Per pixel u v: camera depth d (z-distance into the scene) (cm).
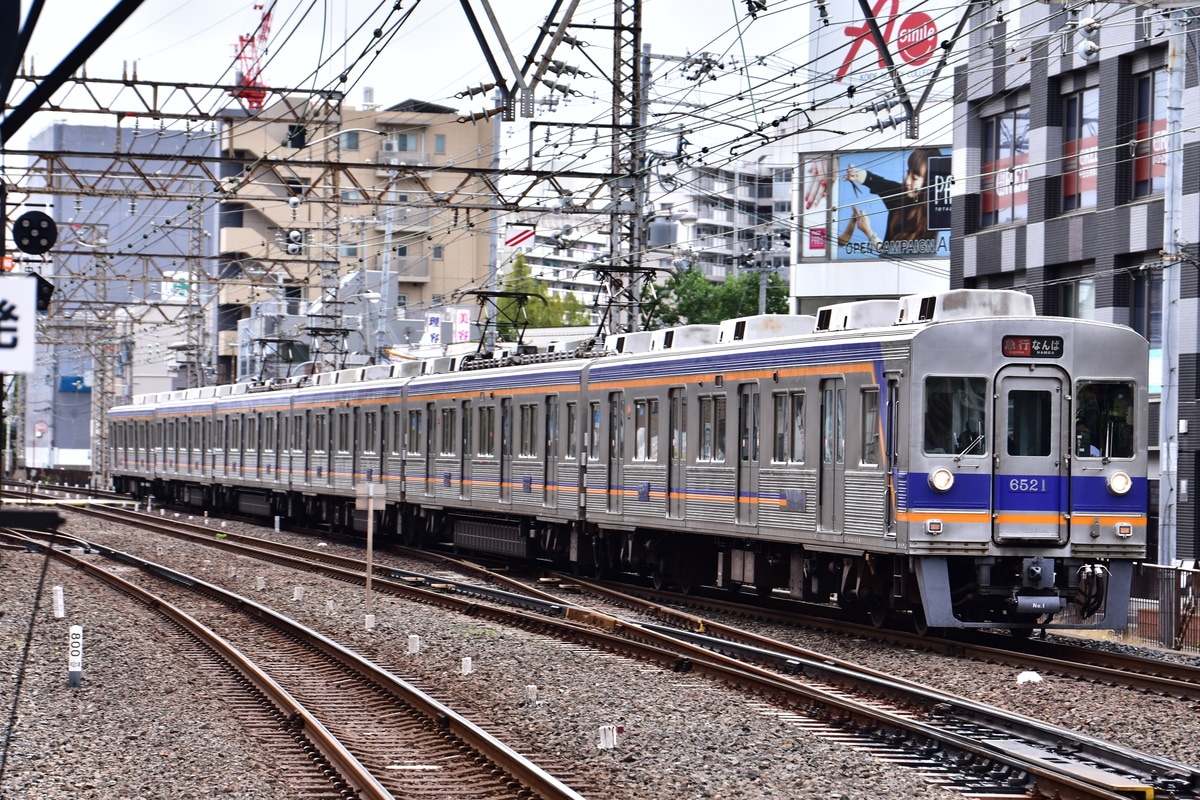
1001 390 3959
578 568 6372
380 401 7969
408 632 4322
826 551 4244
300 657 3875
